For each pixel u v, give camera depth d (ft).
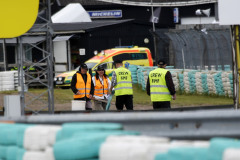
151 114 82.23
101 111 215.10
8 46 423.23
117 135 72.69
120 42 486.79
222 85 326.65
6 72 381.40
